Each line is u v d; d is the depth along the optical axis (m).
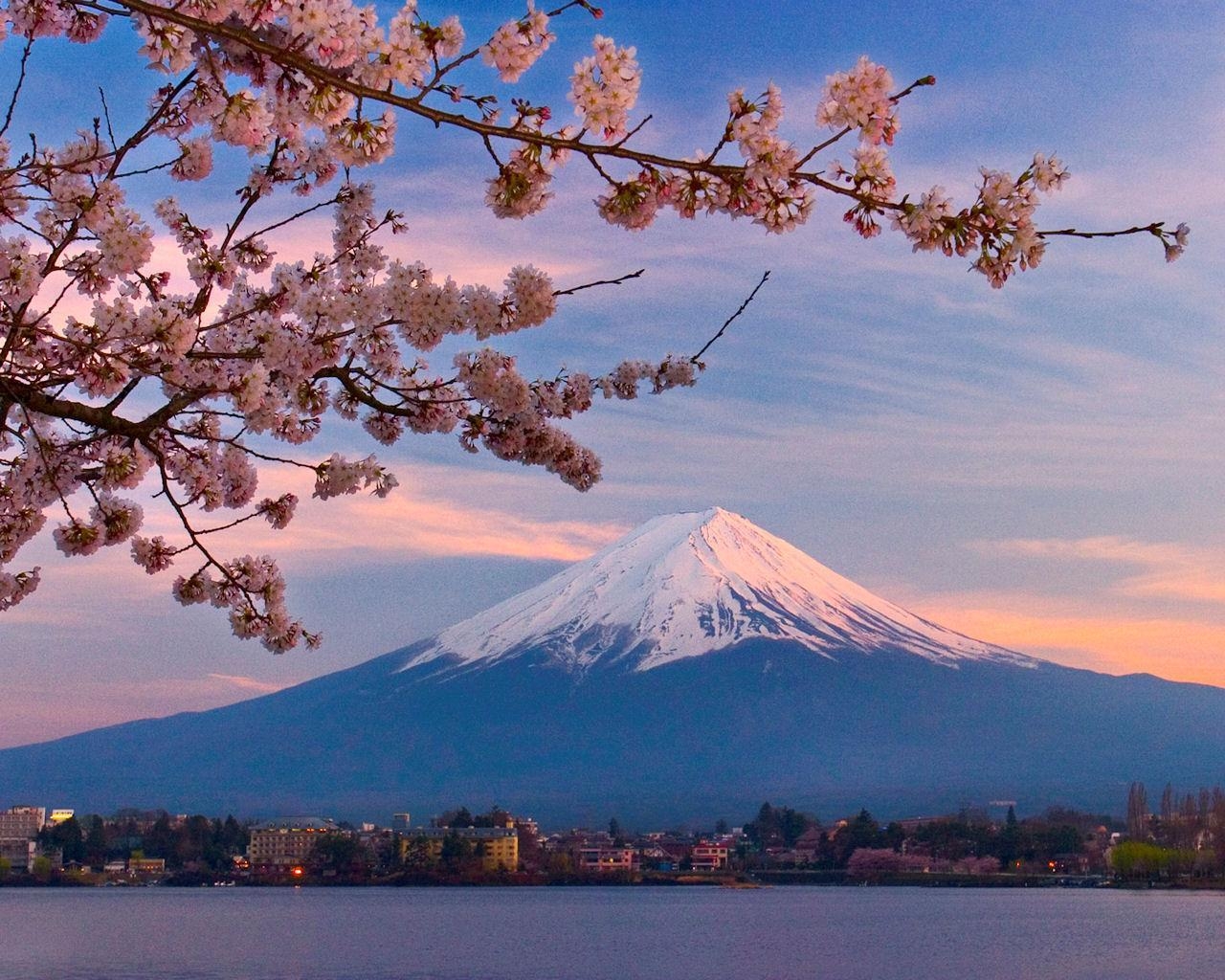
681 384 9.59
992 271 5.62
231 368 7.91
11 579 8.92
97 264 8.05
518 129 5.90
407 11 5.57
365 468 9.09
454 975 85.69
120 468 8.18
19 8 7.10
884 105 5.55
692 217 5.89
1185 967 92.25
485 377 8.48
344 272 9.45
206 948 105.00
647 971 88.31
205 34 5.89
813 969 90.81
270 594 9.08
